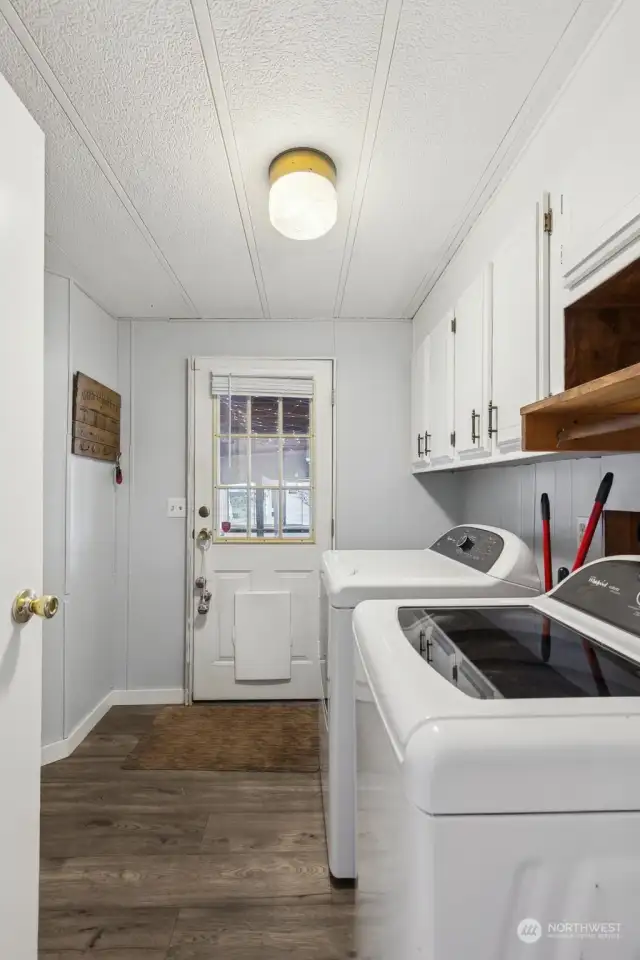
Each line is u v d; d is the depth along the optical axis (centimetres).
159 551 311
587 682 75
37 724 110
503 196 169
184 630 310
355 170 164
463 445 202
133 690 307
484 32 113
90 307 275
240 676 309
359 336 317
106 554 294
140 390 311
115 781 224
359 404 317
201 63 122
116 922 152
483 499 280
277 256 227
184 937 147
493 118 140
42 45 117
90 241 213
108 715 290
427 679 74
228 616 311
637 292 108
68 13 109
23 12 109
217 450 313
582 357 120
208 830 192
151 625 309
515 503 236
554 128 132
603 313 120
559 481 193
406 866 61
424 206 185
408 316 311
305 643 313
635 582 103
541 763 56
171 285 260
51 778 226
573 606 114
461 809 56
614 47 103
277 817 200
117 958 141
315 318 314
